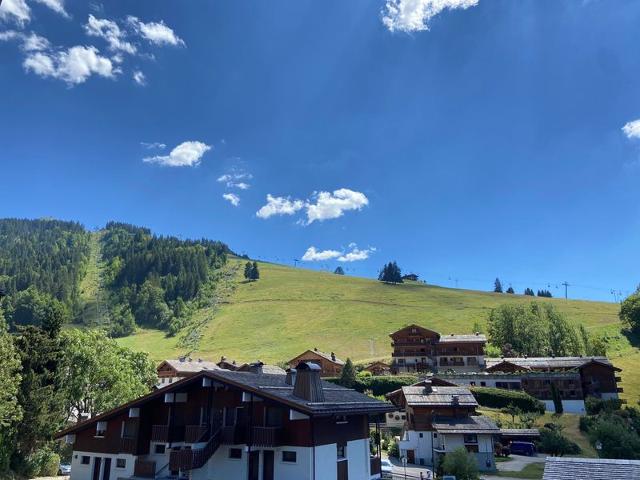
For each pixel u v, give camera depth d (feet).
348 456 108.27
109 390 167.73
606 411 238.89
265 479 96.68
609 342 406.00
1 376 108.78
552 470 64.75
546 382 276.00
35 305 643.04
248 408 101.96
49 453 136.15
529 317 397.80
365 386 286.46
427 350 361.51
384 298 635.25
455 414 184.65
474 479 135.54
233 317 596.70
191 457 92.53
